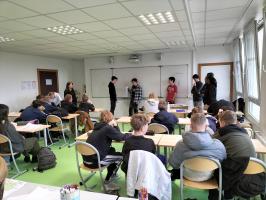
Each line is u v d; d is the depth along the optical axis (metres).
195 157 1.97
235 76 6.58
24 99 7.23
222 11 3.48
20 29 4.04
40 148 3.69
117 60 8.41
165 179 1.99
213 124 3.05
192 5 3.17
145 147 2.14
